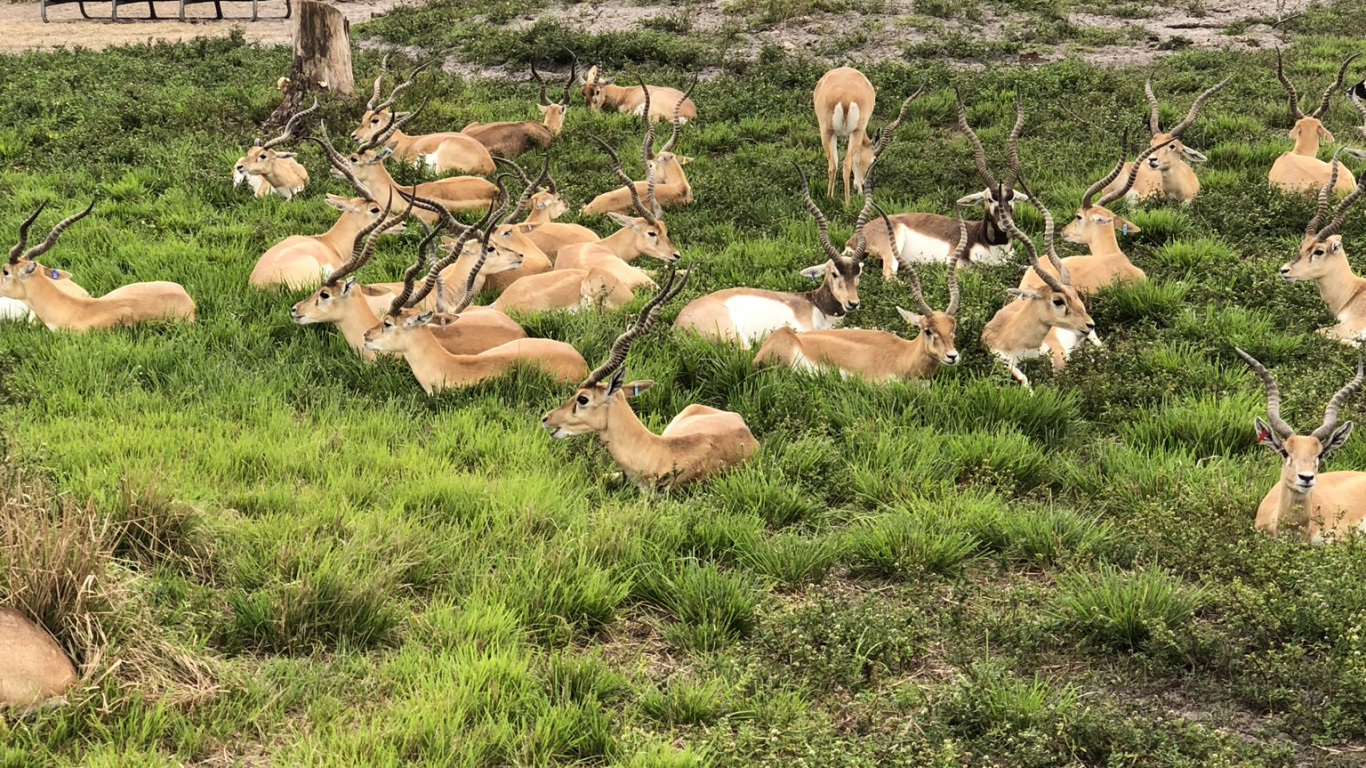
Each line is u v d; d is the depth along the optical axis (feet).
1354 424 22.88
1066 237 33.55
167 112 48.62
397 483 20.35
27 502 16.24
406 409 24.02
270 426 22.66
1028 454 22.21
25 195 38.42
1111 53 61.93
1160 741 14.62
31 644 14.15
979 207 39.24
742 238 37.04
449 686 14.75
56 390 23.80
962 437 22.84
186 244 34.40
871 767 13.93
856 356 26.02
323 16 49.55
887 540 19.08
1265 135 46.96
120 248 33.47
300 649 16.01
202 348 26.25
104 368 25.18
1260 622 16.81
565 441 22.38
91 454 20.44
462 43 67.21
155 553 17.54
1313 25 67.05
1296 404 23.75
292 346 26.73
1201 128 46.75
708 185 41.73
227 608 16.62
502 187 33.68
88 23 76.07
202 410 23.30
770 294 28.78
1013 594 17.85
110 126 46.65
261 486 19.98
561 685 15.33
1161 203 38.55
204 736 13.96
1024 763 14.25
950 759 13.89
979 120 50.34
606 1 73.15
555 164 45.65
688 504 20.13
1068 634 17.21
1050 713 14.90
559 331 28.19
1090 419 24.86
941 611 17.49
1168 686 16.20
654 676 16.14
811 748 13.97
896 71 55.62
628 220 34.60
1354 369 25.44
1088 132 47.09
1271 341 27.22
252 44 68.13
